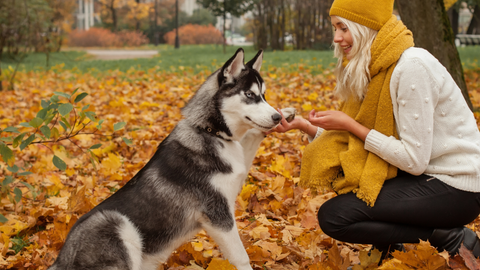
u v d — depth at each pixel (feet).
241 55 9.28
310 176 8.84
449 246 8.10
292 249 9.71
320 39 103.45
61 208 12.32
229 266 8.13
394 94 7.78
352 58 8.30
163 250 8.73
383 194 8.02
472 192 7.72
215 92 9.29
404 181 8.09
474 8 94.12
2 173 15.72
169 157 8.86
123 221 8.14
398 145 7.71
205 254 9.98
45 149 18.51
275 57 64.59
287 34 115.03
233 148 9.36
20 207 12.88
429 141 7.55
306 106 21.88
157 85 38.11
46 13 65.98
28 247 10.43
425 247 7.54
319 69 44.32
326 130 9.12
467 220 8.02
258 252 9.68
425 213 7.86
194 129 9.19
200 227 8.99
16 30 56.85
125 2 186.80
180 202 8.56
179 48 135.03
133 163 17.19
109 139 20.63
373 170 8.02
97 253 7.78
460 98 7.84
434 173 7.94
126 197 8.55
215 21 218.38
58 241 10.31
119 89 36.24
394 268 7.83
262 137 10.19
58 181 14.38
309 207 11.47
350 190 8.29
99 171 16.08
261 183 14.38
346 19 8.11
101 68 61.00
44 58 80.48
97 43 165.07
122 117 23.90
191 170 8.68
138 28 191.62
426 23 21.47
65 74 52.70
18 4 53.16
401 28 7.94
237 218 11.91
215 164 8.80
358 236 8.25
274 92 29.40
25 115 24.61
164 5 206.59
